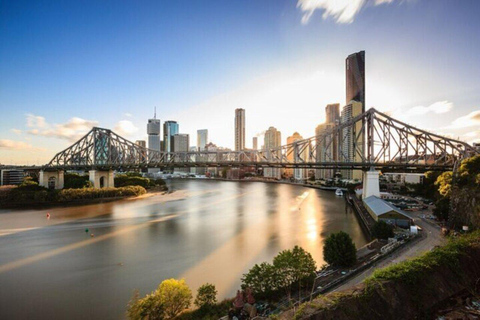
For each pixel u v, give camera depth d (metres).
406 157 85.94
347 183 162.62
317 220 71.31
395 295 13.65
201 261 40.59
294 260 26.91
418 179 127.25
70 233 57.31
